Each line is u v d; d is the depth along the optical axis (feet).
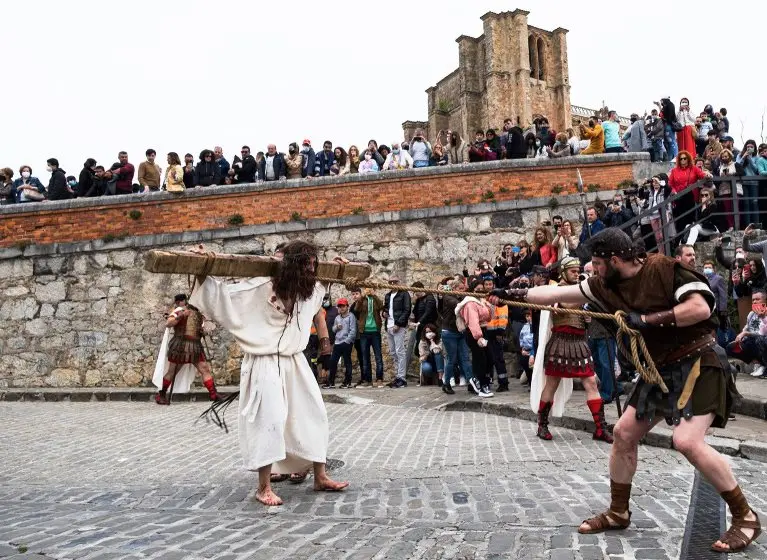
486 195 52.01
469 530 13.25
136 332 50.37
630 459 12.84
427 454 22.53
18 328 50.90
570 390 25.48
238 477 19.56
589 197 52.21
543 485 17.26
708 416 11.82
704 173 42.83
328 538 12.89
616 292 12.79
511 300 13.97
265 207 51.39
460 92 209.56
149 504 16.46
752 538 11.59
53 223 51.16
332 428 28.94
